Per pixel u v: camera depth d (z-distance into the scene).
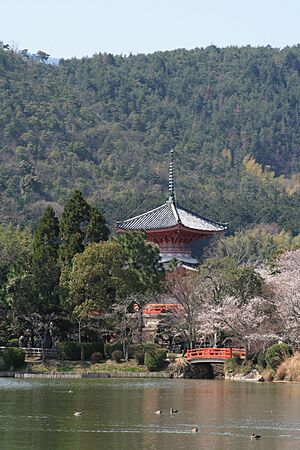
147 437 124.38
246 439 123.69
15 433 126.88
